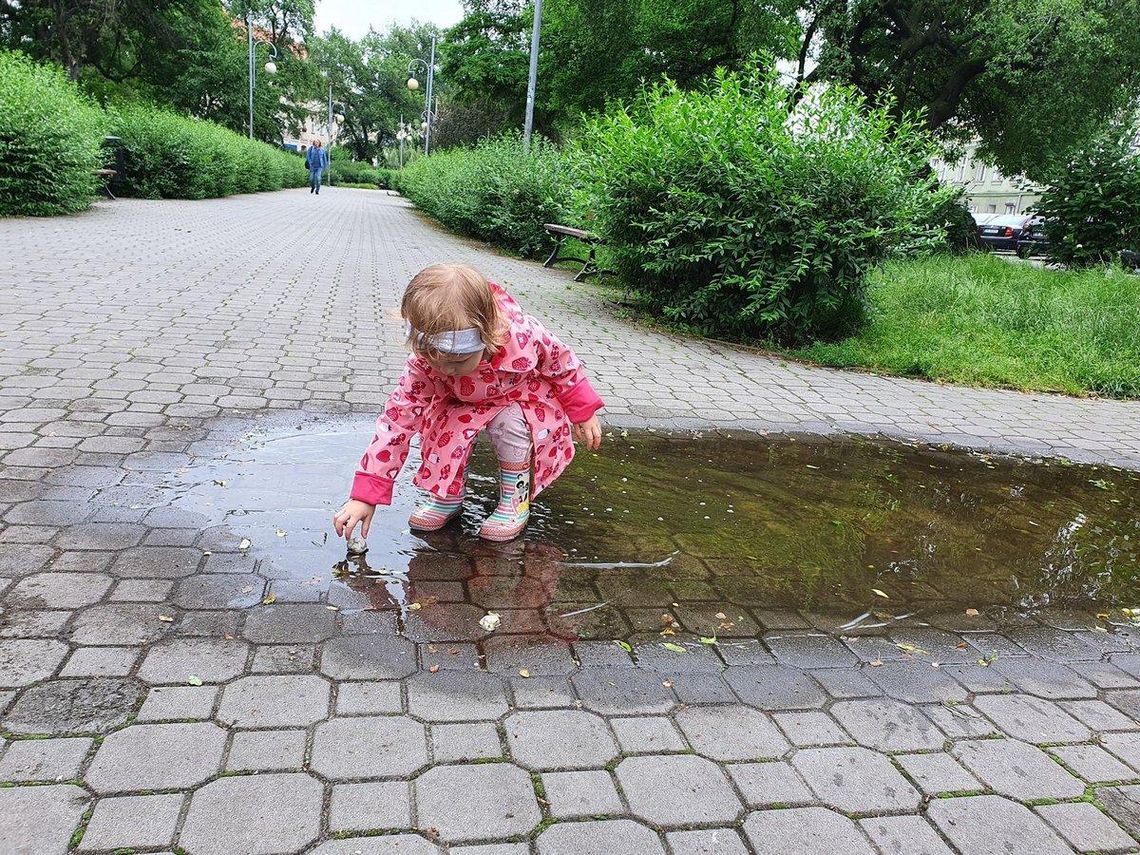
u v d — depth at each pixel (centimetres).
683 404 500
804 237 652
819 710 198
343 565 248
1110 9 1600
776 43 1902
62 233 1012
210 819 145
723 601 252
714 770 171
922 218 714
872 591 270
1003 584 286
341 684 189
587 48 2091
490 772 164
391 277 924
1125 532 349
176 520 267
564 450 286
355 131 8144
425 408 254
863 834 156
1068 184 1272
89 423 354
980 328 784
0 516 258
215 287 743
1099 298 864
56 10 2895
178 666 190
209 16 3628
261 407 400
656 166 699
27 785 149
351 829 146
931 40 1781
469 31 2892
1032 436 508
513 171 1364
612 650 216
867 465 414
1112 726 203
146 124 1758
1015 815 166
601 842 148
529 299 869
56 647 192
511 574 254
